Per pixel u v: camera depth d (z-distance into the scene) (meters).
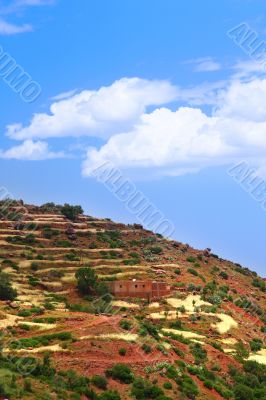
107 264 197.62
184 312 161.38
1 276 155.62
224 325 157.25
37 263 189.88
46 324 114.69
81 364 99.88
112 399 94.25
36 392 86.94
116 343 108.75
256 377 125.19
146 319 150.38
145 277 189.38
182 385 105.38
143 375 103.81
